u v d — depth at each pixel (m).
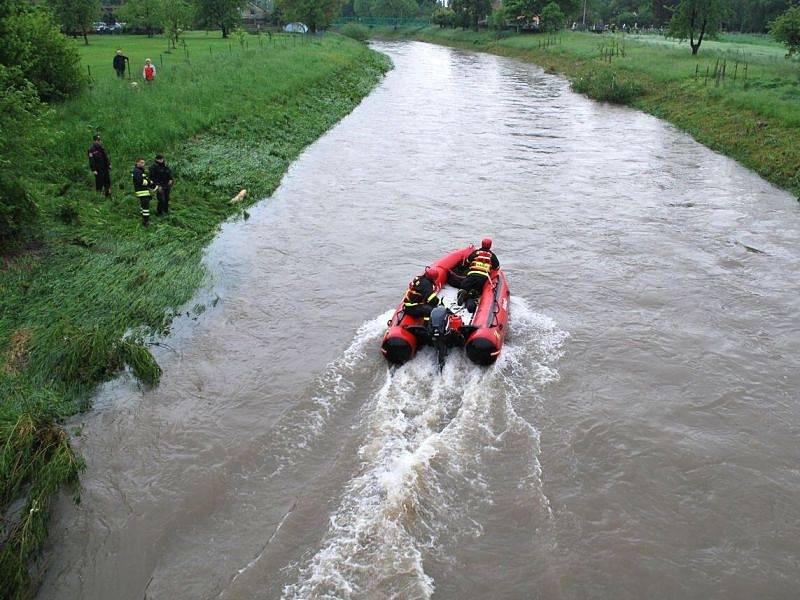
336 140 27.03
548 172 22.52
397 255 15.02
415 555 6.86
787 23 35.59
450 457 8.20
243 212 17.64
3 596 6.37
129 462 8.38
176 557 7.06
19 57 19.25
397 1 123.94
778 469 8.35
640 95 37.72
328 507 7.49
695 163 23.95
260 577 6.68
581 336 11.45
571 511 7.59
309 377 10.21
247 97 28.25
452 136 28.17
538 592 6.58
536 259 14.90
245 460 8.35
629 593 6.62
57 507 7.62
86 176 17.14
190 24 58.69
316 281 13.61
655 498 7.84
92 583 6.78
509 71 55.31
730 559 7.05
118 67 27.97
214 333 11.52
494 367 10.12
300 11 71.19
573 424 9.08
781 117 25.05
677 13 46.94
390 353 10.12
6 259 12.72
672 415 9.36
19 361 9.99
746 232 16.80
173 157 20.17
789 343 11.36
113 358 10.14
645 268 14.45
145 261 13.53
